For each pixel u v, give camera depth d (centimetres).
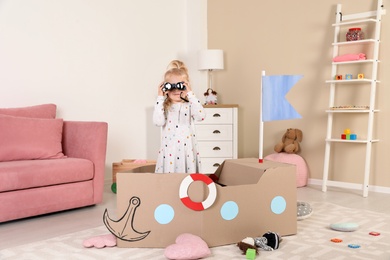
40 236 255
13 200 279
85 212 315
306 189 398
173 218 225
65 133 353
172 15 498
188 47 512
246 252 210
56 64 395
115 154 445
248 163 264
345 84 398
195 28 507
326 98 414
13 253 222
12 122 318
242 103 487
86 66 418
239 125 492
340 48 397
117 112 446
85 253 221
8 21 362
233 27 487
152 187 225
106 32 434
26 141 318
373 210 312
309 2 423
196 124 461
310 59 425
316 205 326
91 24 421
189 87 270
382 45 376
